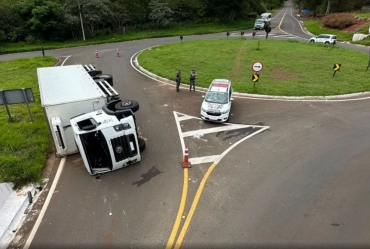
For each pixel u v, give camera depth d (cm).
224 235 652
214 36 3922
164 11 4288
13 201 755
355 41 3488
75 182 850
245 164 937
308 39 3631
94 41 3609
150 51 2767
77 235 655
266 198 772
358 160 956
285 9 9594
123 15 4100
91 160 902
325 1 6116
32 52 3012
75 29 3756
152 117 1325
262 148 1040
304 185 827
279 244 629
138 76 2016
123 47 3197
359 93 1630
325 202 756
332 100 1543
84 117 909
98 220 699
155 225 680
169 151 1024
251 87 1695
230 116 1331
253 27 4847
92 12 3681
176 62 2306
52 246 626
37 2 3547
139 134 1157
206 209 731
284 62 2300
